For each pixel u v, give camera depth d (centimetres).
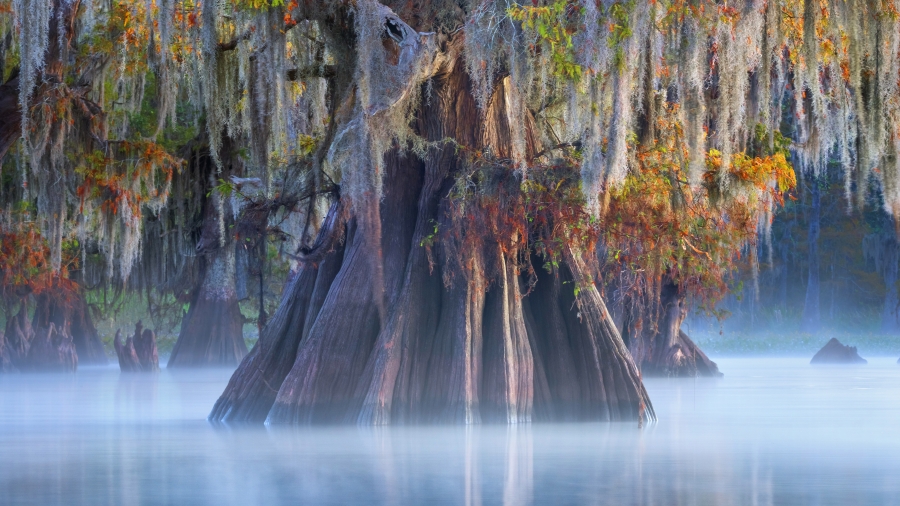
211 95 3412
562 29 2511
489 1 2653
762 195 3341
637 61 2680
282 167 3534
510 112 2981
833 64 3142
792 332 10950
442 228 2847
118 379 5706
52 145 4584
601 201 2898
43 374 6475
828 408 3397
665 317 5253
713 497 1578
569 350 2941
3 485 1716
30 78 3747
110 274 5575
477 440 2394
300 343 2922
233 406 2959
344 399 2766
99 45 4538
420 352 2797
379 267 2602
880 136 3222
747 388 4547
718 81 2988
